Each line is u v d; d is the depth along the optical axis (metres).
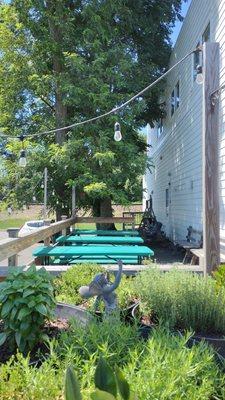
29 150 12.17
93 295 2.70
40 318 2.39
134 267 4.71
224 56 7.12
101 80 12.05
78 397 1.35
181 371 1.74
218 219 4.38
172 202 14.32
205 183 4.41
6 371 1.86
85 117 12.38
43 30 12.69
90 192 11.35
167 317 2.79
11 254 3.69
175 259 10.05
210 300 2.85
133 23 13.76
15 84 13.24
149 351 1.90
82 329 2.26
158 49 14.99
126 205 11.93
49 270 4.53
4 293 2.37
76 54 12.09
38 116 13.83
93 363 1.85
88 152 11.95
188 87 11.01
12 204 13.12
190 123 10.73
